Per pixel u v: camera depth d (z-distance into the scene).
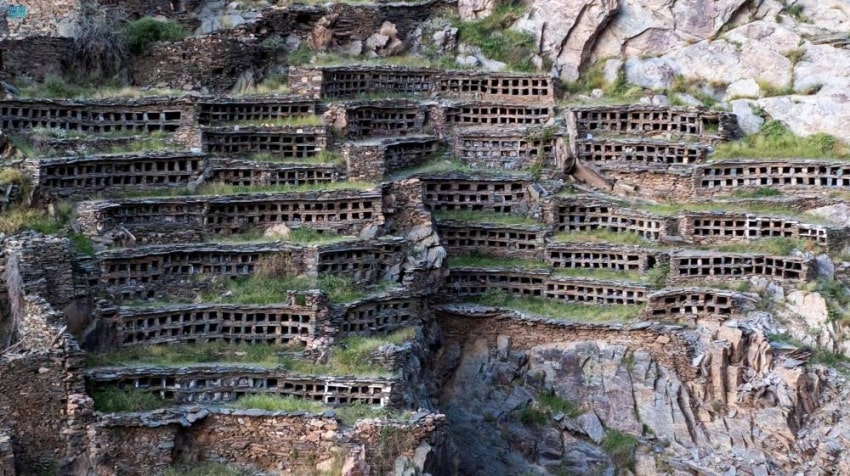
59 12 51.44
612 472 43.12
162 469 37.59
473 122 51.41
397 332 43.66
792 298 45.56
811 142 50.25
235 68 51.41
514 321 46.06
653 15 53.50
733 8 53.16
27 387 37.19
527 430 44.16
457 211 49.00
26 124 46.81
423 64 53.53
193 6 54.34
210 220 44.72
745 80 52.22
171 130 48.00
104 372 38.75
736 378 44.16
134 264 42.19
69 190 43.97
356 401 40.06
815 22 52.78
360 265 44.41
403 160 49.38
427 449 38.16
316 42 53.56
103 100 47.56
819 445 42.50
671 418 43.88
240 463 38.25
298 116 49.47
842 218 47.56
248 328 41.88
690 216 47.69
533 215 48.75
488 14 55.16
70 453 37.34
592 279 46.75
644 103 52.00
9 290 40.19
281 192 45.28
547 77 52.19
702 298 45.59
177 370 39.41
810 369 43.97
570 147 50.03
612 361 45.12
